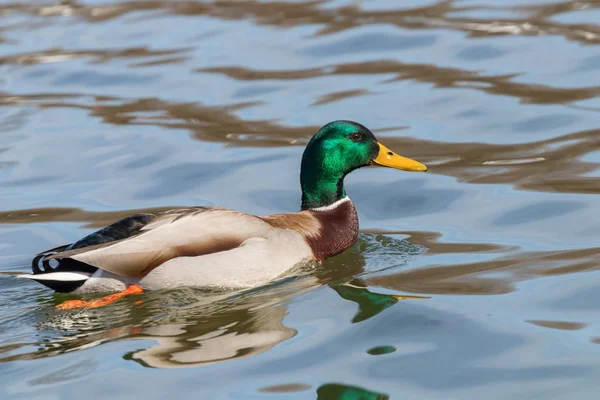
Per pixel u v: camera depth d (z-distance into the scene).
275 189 14.83
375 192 14.77
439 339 9.20
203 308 10.38
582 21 21.97
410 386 8.26
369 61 20.61
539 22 22.20
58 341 9.55
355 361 8.77
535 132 16.41
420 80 19.28
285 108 18.31
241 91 19.36
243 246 11.01
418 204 14.12
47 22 25.16
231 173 15.49
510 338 9.14
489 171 14.97
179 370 8.68
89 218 13.94
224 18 24.59
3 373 8.77
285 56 21.28
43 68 21.50
